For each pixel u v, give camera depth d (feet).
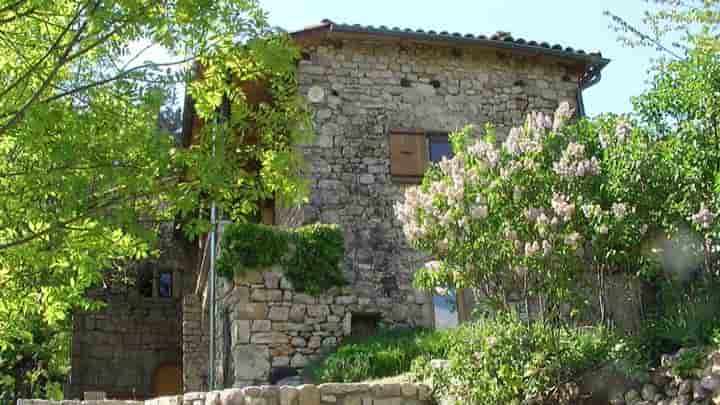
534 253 25.39
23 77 19.01
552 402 24.85
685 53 29.22
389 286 42.63
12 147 21.22
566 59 49.21
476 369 25.55
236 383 36.32
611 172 26.99
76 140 19.02
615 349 24.67
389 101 46.26
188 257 70.08
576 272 26.03
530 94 48.98
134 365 66.44
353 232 43.37
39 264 22.75
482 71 48.47
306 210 43.27
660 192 26.12
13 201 20.02
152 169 19.26
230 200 22.02
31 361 63.21
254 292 37.63
